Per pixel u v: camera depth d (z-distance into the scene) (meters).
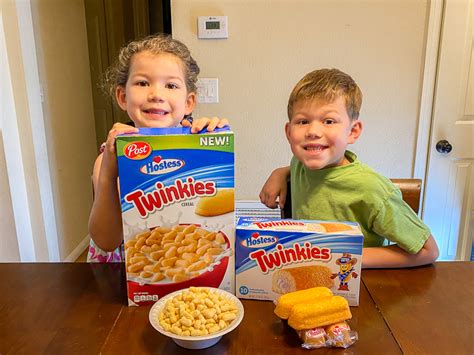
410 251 0.83
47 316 0.69
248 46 2.03
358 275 0.69
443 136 2.12
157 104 0.86
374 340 0.62
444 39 2.00
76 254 2.70
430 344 0.61
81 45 2.79
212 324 0.58
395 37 2.01
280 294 0.71
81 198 2.84
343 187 0.90
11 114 1.99
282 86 2.08
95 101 3.11
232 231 0.69
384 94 2.09
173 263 0.69
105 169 0.73
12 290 0.77
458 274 0.83
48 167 2.28
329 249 0.68
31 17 2.05
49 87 2.32
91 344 0.62
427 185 2.19
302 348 0.60
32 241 2.21
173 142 0.64
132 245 0.68
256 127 2.13
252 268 0.70
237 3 1.97
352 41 2.02
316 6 1.98
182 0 1.97
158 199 0.66
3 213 1.97
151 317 0.61
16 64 1.99
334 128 0.83
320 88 0.82
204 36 2.01
